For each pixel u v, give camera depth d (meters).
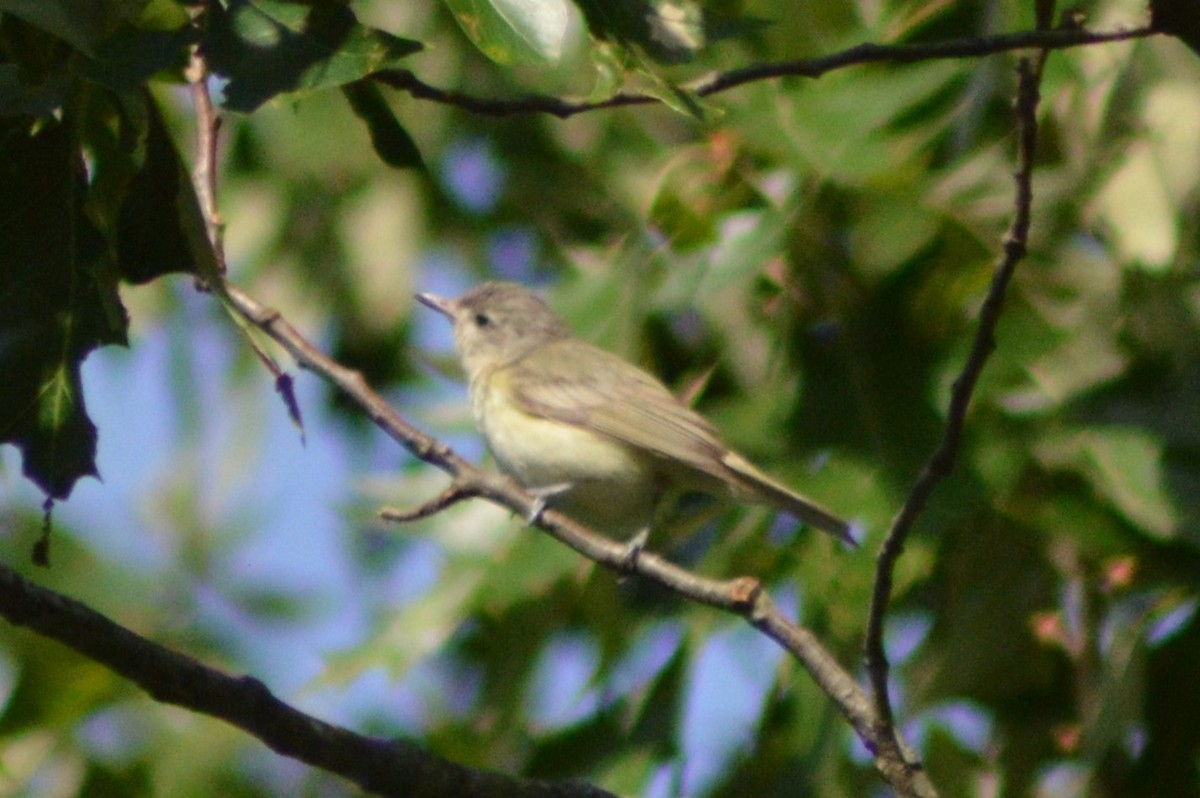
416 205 13.52
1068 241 10.41
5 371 6.06
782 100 10.45
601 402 10.95
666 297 10.44
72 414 6.14
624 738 10.33
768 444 10.15
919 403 9.93
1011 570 9.83
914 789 7.18
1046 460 9.72
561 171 12.94
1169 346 9.90
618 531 12.02
